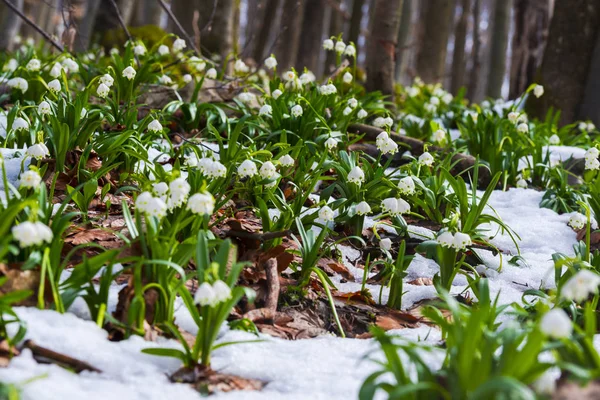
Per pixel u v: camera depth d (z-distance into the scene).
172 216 1.51
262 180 1.92
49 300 1.27
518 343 1.05
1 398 0.98
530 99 4.61
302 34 8.88
